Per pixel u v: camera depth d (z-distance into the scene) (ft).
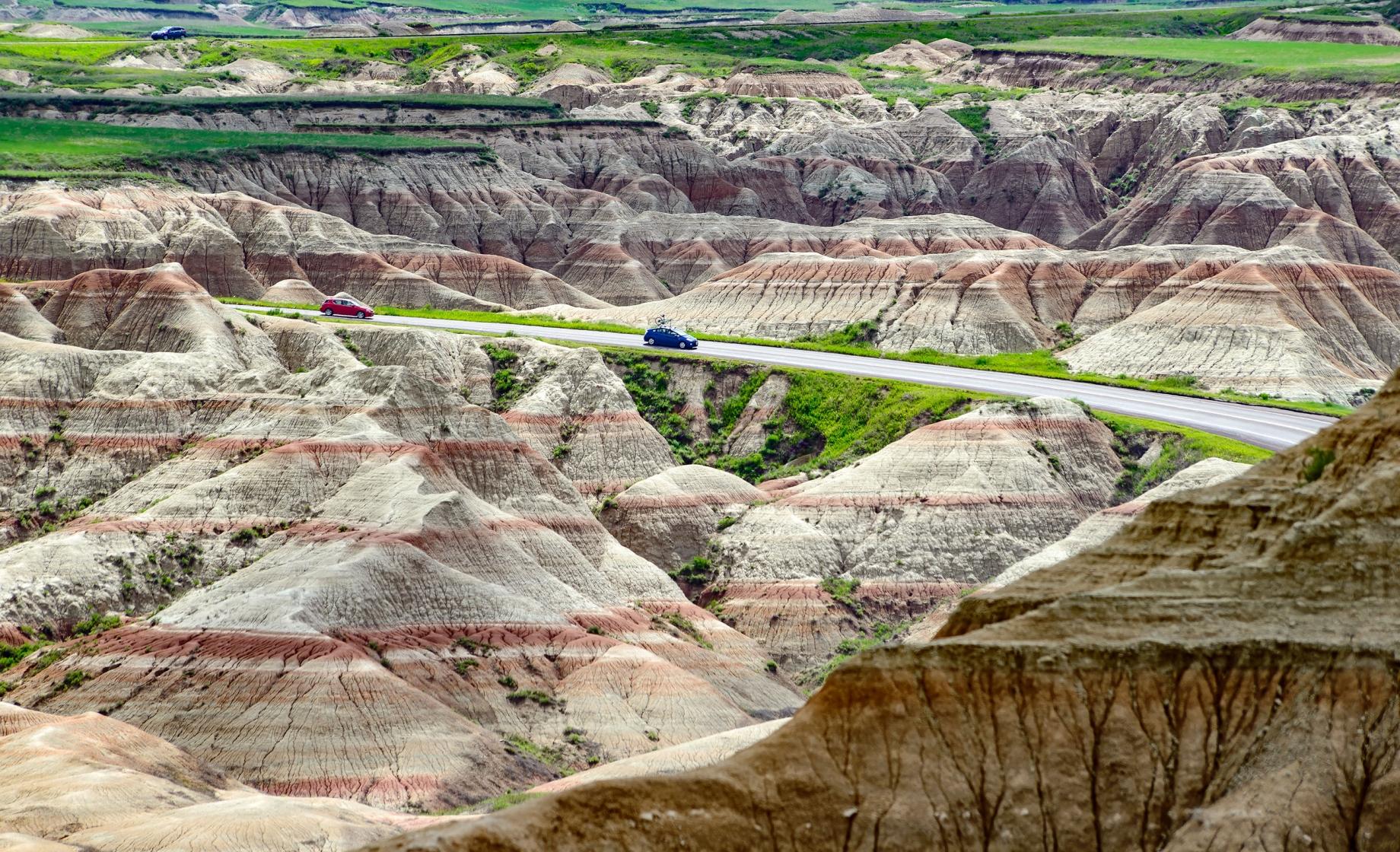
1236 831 257.14
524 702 587.68
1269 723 268.21
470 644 604.90
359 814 465.88
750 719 607.78
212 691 558.97
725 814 261.24
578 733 580.71
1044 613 282.77
